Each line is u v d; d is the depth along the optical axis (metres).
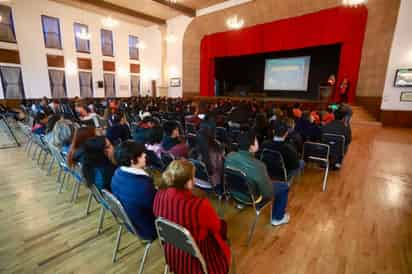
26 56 9.73
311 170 3.42
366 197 2.57
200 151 2.15
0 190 2.75
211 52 11.30
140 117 4.80
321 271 1.53
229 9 10.23
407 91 6.88
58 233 1.95
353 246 1.77
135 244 1.83
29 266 1.58
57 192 2.71
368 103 7.85
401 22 6.73
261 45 9.63
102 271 1.55
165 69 13.52
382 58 7.39
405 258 1.64
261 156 2.32
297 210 2.30
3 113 6.70
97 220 2.15
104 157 1.75
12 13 9.20
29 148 4.26
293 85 10.88
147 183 1.31
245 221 2.12
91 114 4.91
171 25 12.62
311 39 8.40
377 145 4.84
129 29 13.27
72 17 10.88
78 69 11.41
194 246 0.96
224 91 12.89
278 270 1.54
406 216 2.19
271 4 9.09
